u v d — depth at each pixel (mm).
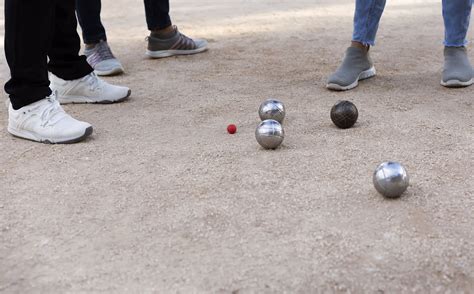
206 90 3617
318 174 2346
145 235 1955
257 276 1723
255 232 1939
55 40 3244
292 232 1932
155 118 3129
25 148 2754
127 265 1802
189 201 2162
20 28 2604
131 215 2086
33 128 2809
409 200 2113
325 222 1984
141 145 2738
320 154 2545
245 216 2039
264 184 2271
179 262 1804
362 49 3615
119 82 3883
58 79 3375
